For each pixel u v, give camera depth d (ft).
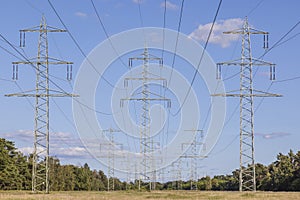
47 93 294.66
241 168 322.55
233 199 248.93
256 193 304.71
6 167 482.28
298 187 492.54
